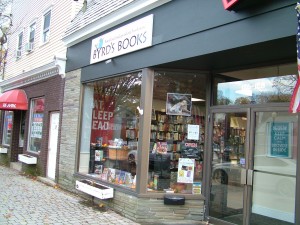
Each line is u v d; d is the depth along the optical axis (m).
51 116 11.45
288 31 4.40
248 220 5.99
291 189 5.55
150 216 6.59
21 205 7.43
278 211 5.68
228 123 6.58
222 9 5.33
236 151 6.37
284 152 5.68
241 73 6.49
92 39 8.89
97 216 6.86
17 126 14.67
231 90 6.64
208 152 6.86
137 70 7.15
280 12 4.51
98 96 8.86
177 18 6.19
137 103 7.20
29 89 13.52
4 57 15.21
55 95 10.98
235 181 6.33
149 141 6.80
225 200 6.49
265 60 5.95
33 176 11.70
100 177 8.41
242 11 4.99
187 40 5.97
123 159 7.66
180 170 6.94
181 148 6.98
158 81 6.93
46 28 12.83
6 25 16.56
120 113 7.88
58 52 11.21
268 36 4.64
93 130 8.94
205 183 6.85
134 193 6.73
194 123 7.02
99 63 8.54
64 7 11.19
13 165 14.04
